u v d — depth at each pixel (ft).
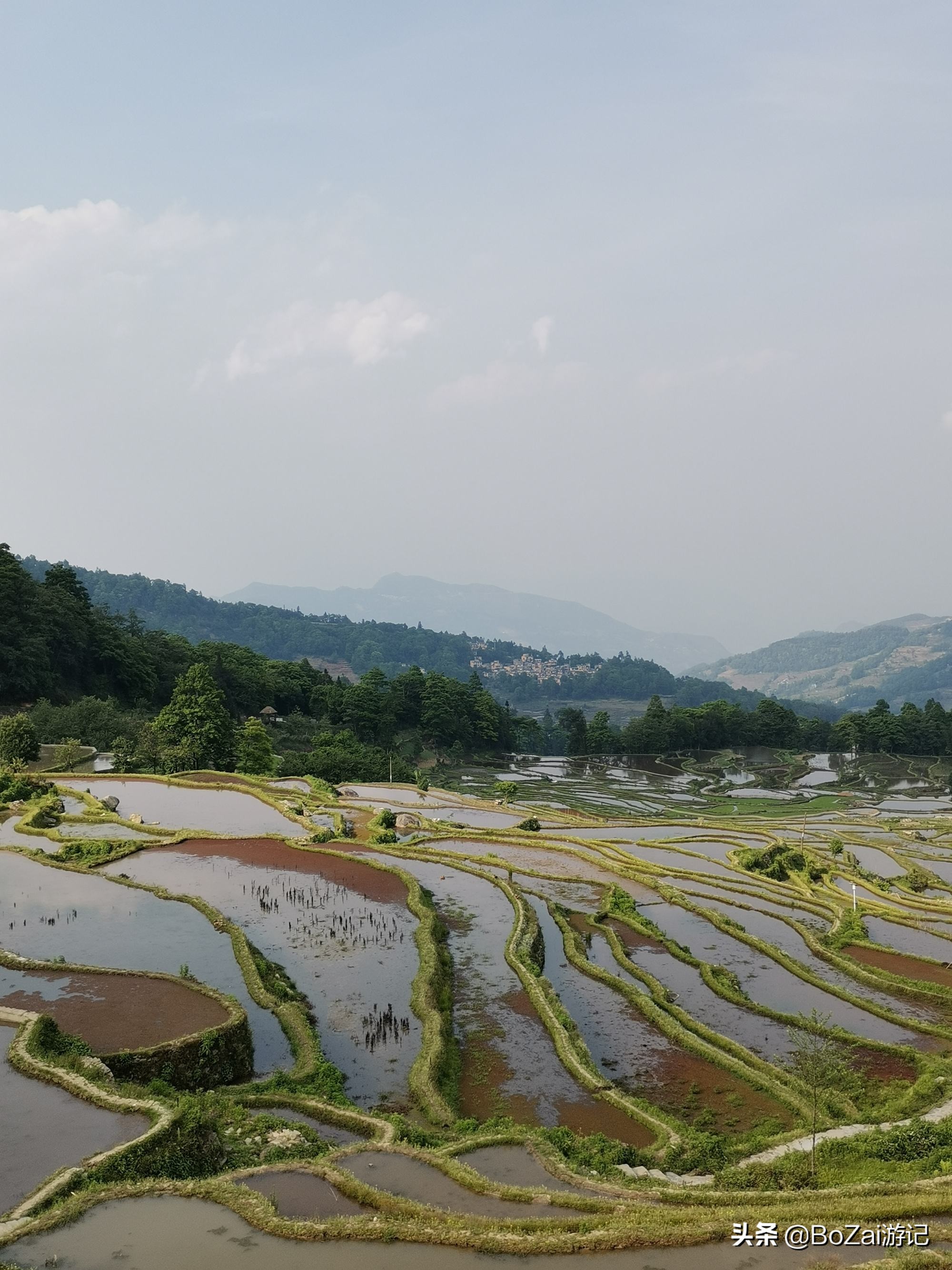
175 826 271.08
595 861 266.57
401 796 386.32
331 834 262.67
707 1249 76.38
